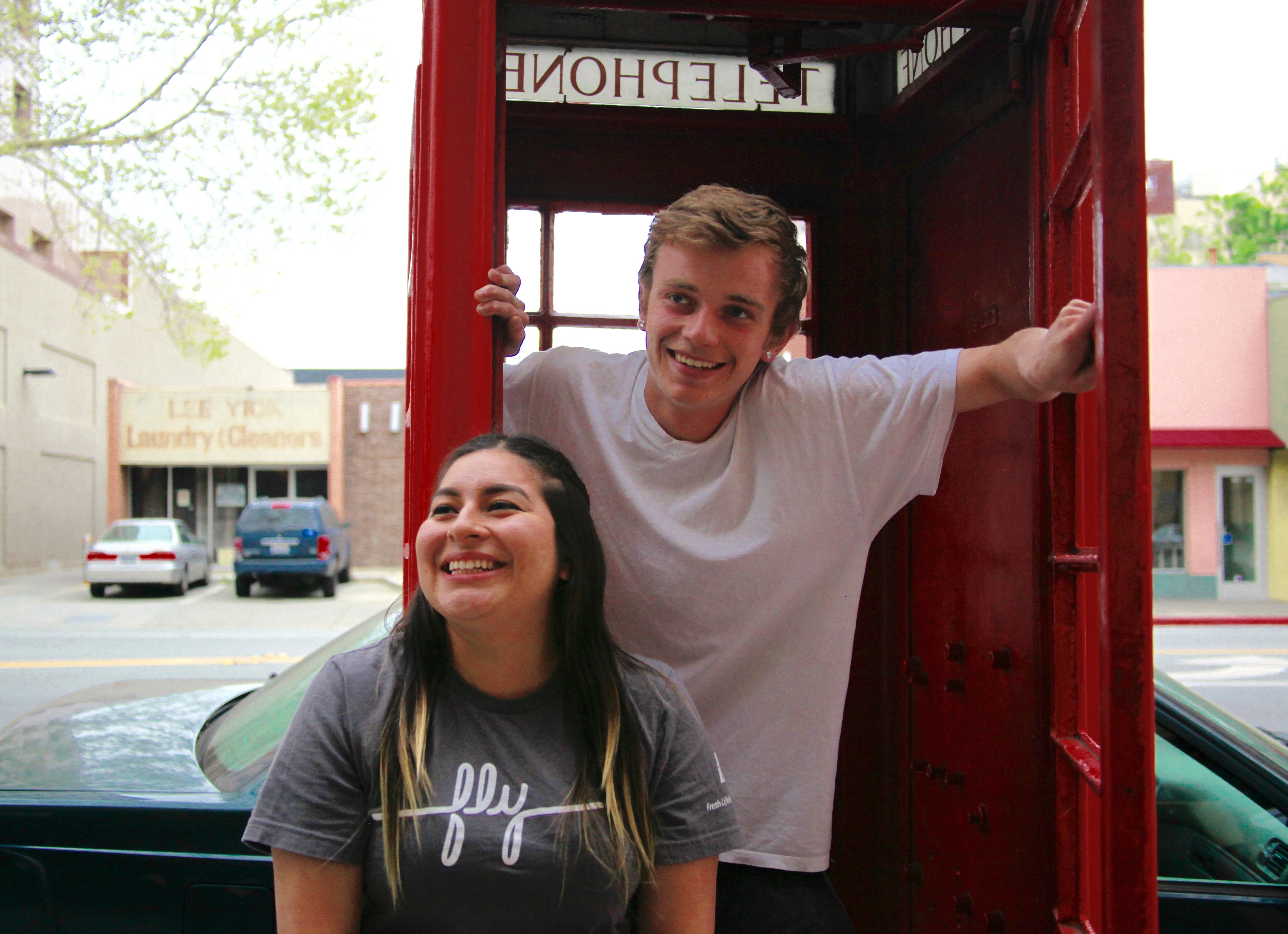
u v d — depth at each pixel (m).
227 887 2.01
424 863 1.22
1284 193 22.95
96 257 12.59
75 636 12.24
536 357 1.86
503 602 1.27
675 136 2.55
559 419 1.79
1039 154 1.75
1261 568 17.42
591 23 2.47
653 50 2.51
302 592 17.75
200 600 16.38
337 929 1.27
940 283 2.28
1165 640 12.73
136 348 27.50
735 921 1.65
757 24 2.04
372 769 1.27
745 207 1.57
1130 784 1.07
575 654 1.34
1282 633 13.40
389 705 1.30
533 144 2.51
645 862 1.30
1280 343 17.11
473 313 1.63
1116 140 1.07
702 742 1.42
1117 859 1.08
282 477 22.88
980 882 2.09
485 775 1.27
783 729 1.72
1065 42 1.68
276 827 1.25
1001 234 1.97
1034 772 1.83
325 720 1.30
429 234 1.66
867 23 2.18
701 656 1.69
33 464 21.88
